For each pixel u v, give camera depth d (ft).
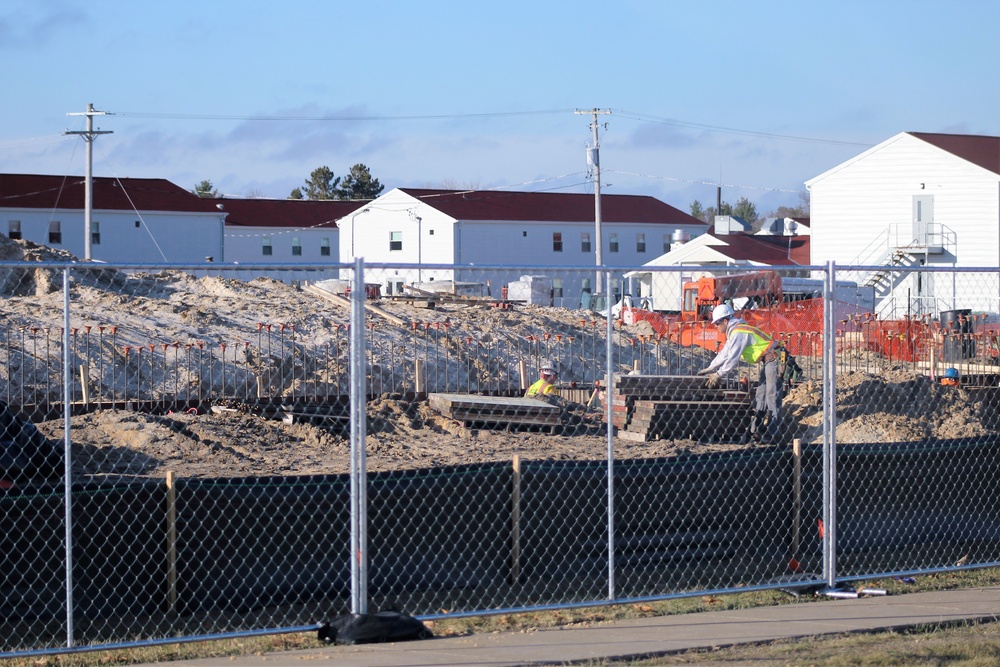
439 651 40.14
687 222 342.85
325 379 113.70
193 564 46.44
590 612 46.62
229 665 38.37
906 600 48.14
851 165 259.80
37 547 44.80
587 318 159.84
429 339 132.26
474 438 85.71
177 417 84.12
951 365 138.72
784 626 43.45
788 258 290.76
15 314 113.91
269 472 69.87
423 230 307.37
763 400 90.89
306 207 345.51
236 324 125.70
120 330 113.91
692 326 153.89
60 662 39.70
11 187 284.61
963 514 61.11
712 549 55.72
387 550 49.19
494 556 51.49
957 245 247.09
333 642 41.91
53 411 85.61
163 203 297.33
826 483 49.32
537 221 313.53
